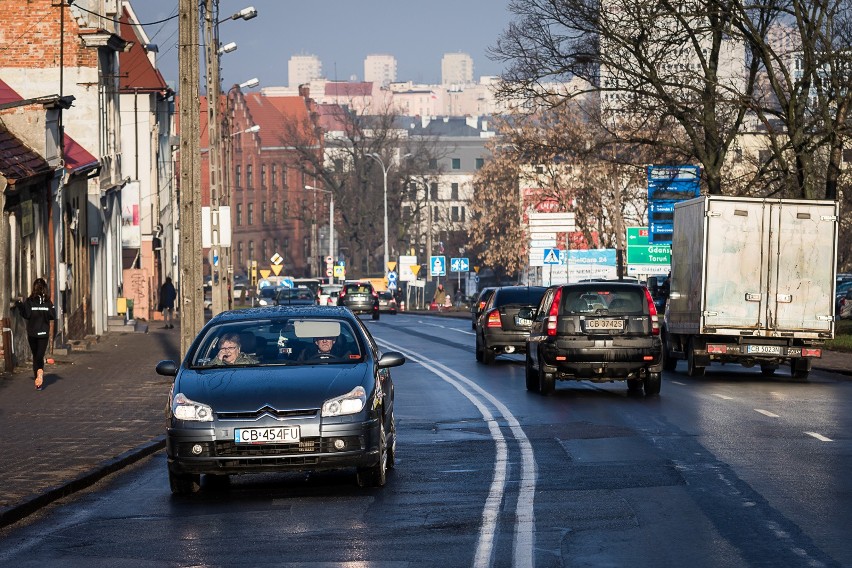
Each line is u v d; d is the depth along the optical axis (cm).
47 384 3591
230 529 1488
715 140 6119
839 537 1352
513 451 2152
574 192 10700
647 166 6425
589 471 1894
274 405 1717
